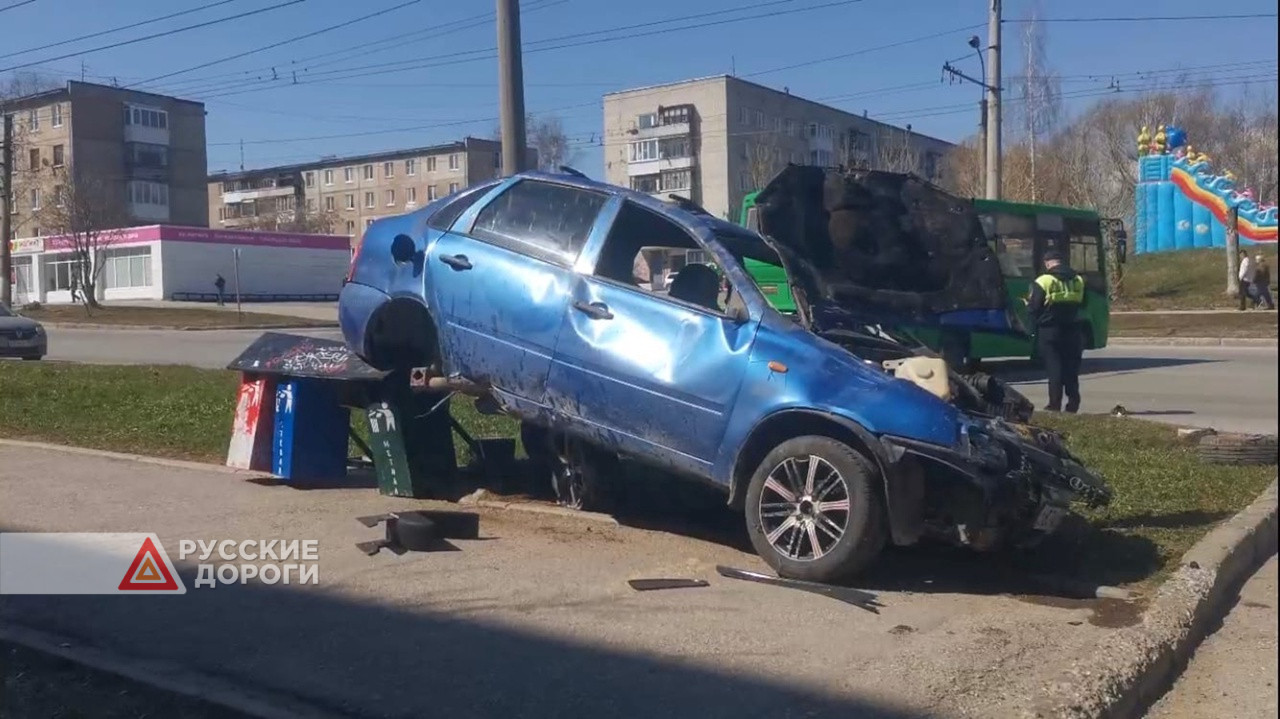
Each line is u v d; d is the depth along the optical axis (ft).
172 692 15.71
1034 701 15.30
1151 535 24.77
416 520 22.74
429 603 19.48
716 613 19.15
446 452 28.53
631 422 23.18
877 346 23.11
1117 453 34.94
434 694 15.69
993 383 23.48
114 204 229.25
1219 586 21.98
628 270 25.04
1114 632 18.60
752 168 191.83
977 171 152.87
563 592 20.16
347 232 318.04
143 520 24.93
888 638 18.04
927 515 20.74
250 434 29.73
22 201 240.73
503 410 25.50
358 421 37.37
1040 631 18.61
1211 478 30.94
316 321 150.61
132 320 151.23
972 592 21.08
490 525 25.03
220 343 108.99
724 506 27.48
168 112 270.46
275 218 298.97
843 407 20.70
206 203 280.51
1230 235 121.29
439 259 26.30
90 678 16.49
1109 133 180.45
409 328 27.48
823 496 20.88
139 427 37.35
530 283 24.77
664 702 15.40
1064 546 23.85
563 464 26.63
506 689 15.85
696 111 217.56
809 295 23.38
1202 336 91.45
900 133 224.74
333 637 17.88
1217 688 17.83
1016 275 67.26
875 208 25.45
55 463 31.40
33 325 81.25
